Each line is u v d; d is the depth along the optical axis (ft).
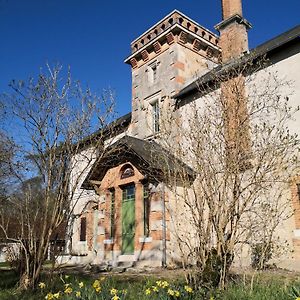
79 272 39.11
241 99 33.06
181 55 61.00
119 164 53.16
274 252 34.24
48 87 32.45
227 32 54.70
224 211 23.53
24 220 28.73
